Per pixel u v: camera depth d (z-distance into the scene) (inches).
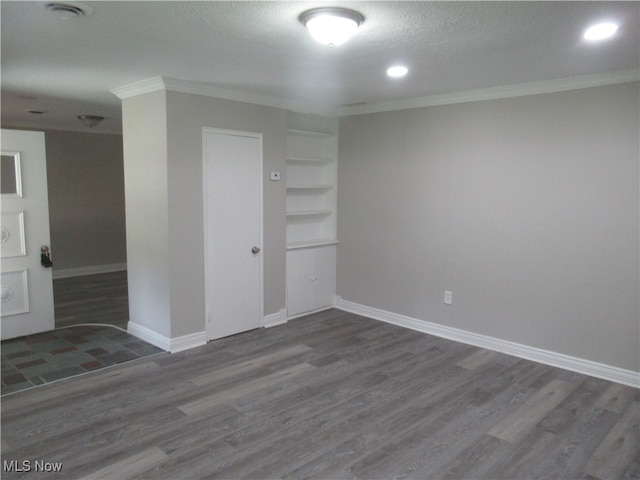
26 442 107.7
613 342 142.9
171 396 131.2
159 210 159.5
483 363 157.1
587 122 142.6
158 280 164.6
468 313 175.8
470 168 169.9
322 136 215.6
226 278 176.4
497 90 159.2
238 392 134.3
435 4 84.9
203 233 167.2
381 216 200.5
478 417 121.3
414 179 187.3
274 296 194.4
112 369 149.3
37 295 181.9
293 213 204.2
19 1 84.4
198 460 101.8
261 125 180.4
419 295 190.2
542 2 84.2
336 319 205.2
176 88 153.3
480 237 169.6
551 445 109.0
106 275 295.6
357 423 117.9
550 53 116.7
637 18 92.4
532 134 153.9
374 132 199.3
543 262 155.2
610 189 140.0
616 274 140.9
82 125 268.2
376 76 143.6
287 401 129.2
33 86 160.9
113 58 124.1
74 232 292.5
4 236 173.2
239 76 144.9
